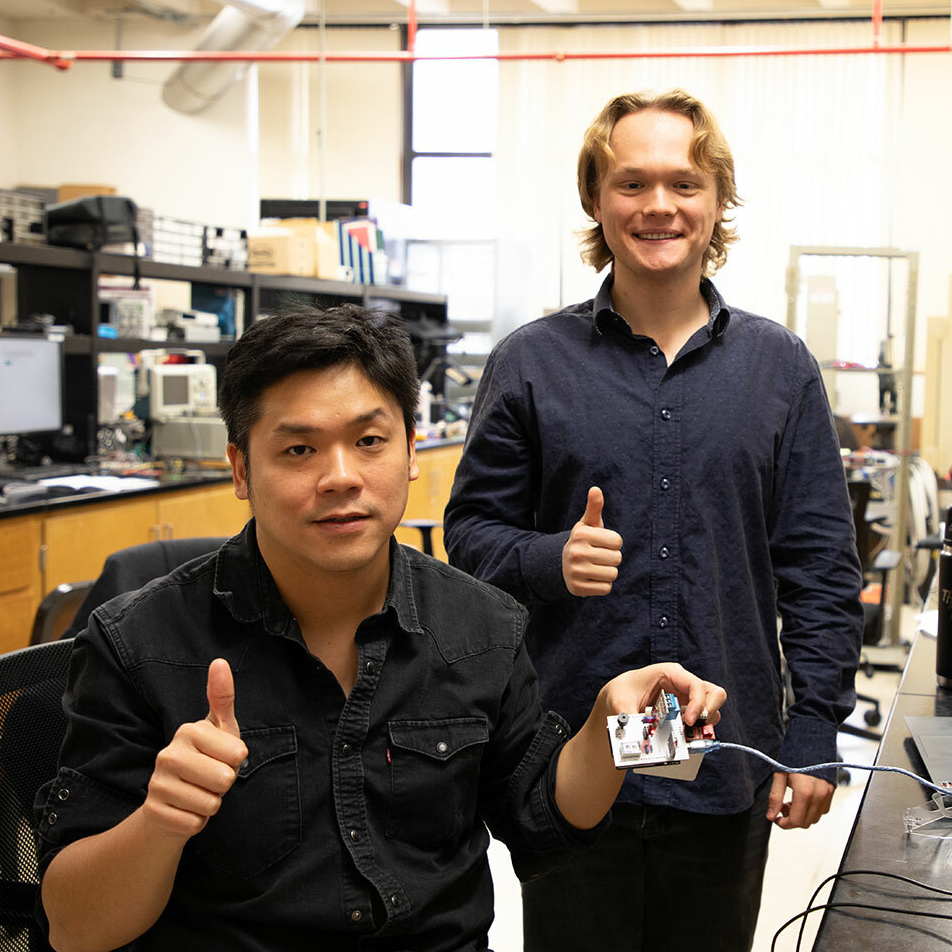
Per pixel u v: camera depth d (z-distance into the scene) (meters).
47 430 4.25
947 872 1.03
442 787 1.07
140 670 1.02
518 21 7.89
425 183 8.25
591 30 7.82
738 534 1.54
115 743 1.00
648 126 1.51
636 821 1.51
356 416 0.99
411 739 1.07
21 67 8.03
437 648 1.11
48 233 4.43
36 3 7.42
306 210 6.45
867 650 5.05
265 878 1.01
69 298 4.46
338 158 8.35
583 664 1.55
